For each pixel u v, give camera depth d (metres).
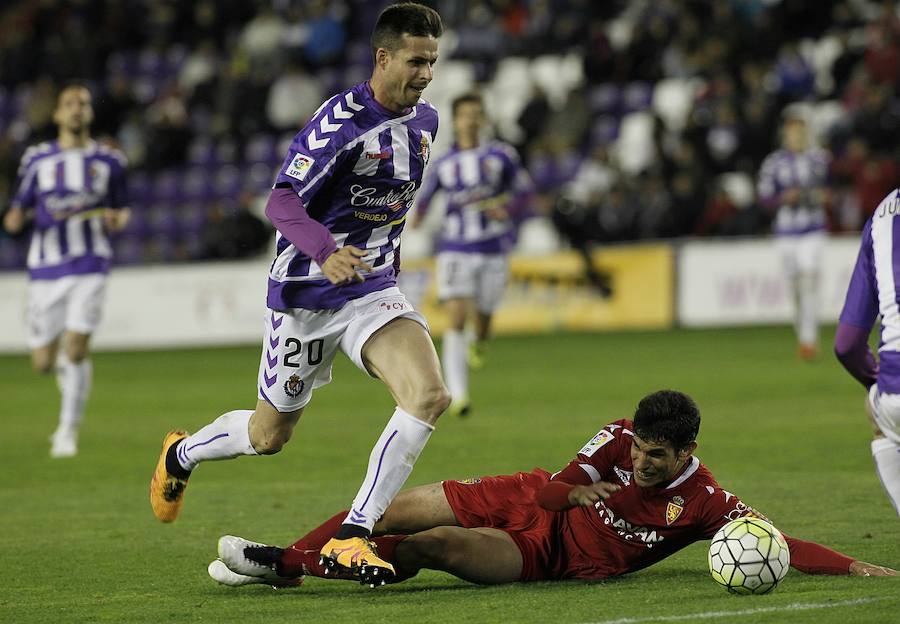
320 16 89.56
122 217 38.03
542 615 17.03
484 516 19.53
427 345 19.53
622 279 73.50
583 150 80.38
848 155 74.12
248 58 88.88
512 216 44.94
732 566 17.72
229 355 68.00
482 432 38.12
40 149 37.59
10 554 23.20
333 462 33.62
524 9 88.94
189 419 43.97
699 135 74.25
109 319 73.94
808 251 56.62
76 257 37.28
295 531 24.77
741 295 72.31
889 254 18.05
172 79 92.50
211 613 18.05
